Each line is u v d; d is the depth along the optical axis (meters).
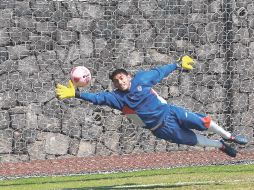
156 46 44.75
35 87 43.22
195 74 45.25
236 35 45.75
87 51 43.94
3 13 43.09
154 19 44.78
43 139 43.12
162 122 28.69
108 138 43.84
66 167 40.06
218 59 45.56
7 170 39.44
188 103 45.09
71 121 43.47
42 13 43.56
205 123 29.22
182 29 45.12
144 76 28.62
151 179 33.50
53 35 43.62
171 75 44.91
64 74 43.62
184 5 45.16
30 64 43.22
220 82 45.59
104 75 44.00
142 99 28.41
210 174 34.66
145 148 44.12
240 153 43.72
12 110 42.84
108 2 44.28
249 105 45.81
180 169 37.88
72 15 43.88
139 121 28.83
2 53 42.94
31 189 31.84
